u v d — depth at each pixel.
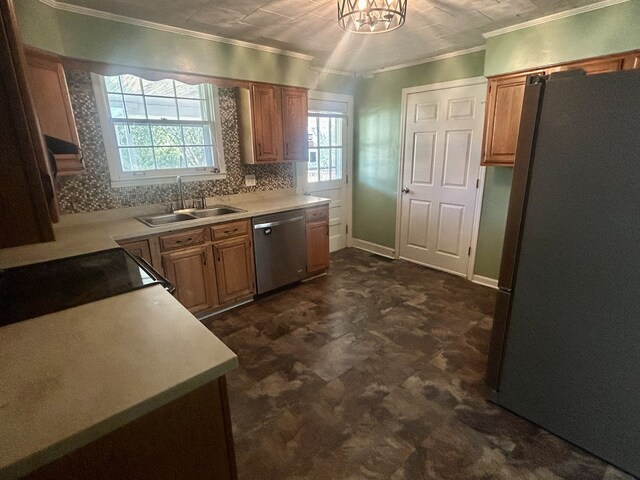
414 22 2.49
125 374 0.80
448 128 3.55
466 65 3.27
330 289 3.44
